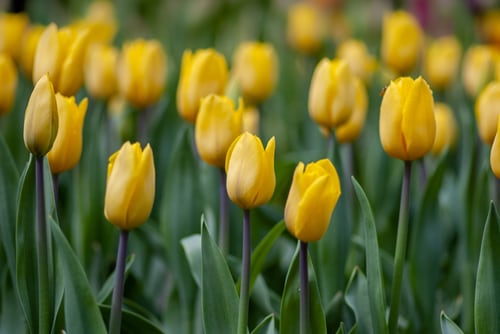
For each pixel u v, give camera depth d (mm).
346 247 2293
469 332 2336
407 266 2367
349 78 2289
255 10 4543
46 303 2119
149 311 2375
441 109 2652
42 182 2096
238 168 2068
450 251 2484
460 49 3650
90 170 2412
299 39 3307
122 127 2639
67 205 2453
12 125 2637
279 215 2391
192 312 2324
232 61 3705
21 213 2125
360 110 2404
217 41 4266
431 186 2301
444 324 2137
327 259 2291
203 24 4418
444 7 4156
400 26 2621
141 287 2363
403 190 2152
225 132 2188
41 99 2072
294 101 3434
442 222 2488
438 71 2812
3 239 2188
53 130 2080
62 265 2096
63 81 2234
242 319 2098
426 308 2320
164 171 2518
